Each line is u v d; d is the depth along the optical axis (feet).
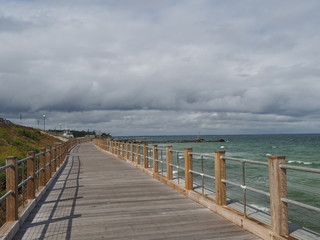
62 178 36.32
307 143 300.61
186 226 16.49
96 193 26.45
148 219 17.98
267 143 313.53
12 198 16.17
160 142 350.02
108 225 16.87
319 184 46.88
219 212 18.78
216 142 368.68
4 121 139.13
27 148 89.25
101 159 66.69
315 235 13.32
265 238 14.06
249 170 66.54
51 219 18.17
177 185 27.27
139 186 29.96
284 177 13.58
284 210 13.48
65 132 365.81
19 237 15.02
